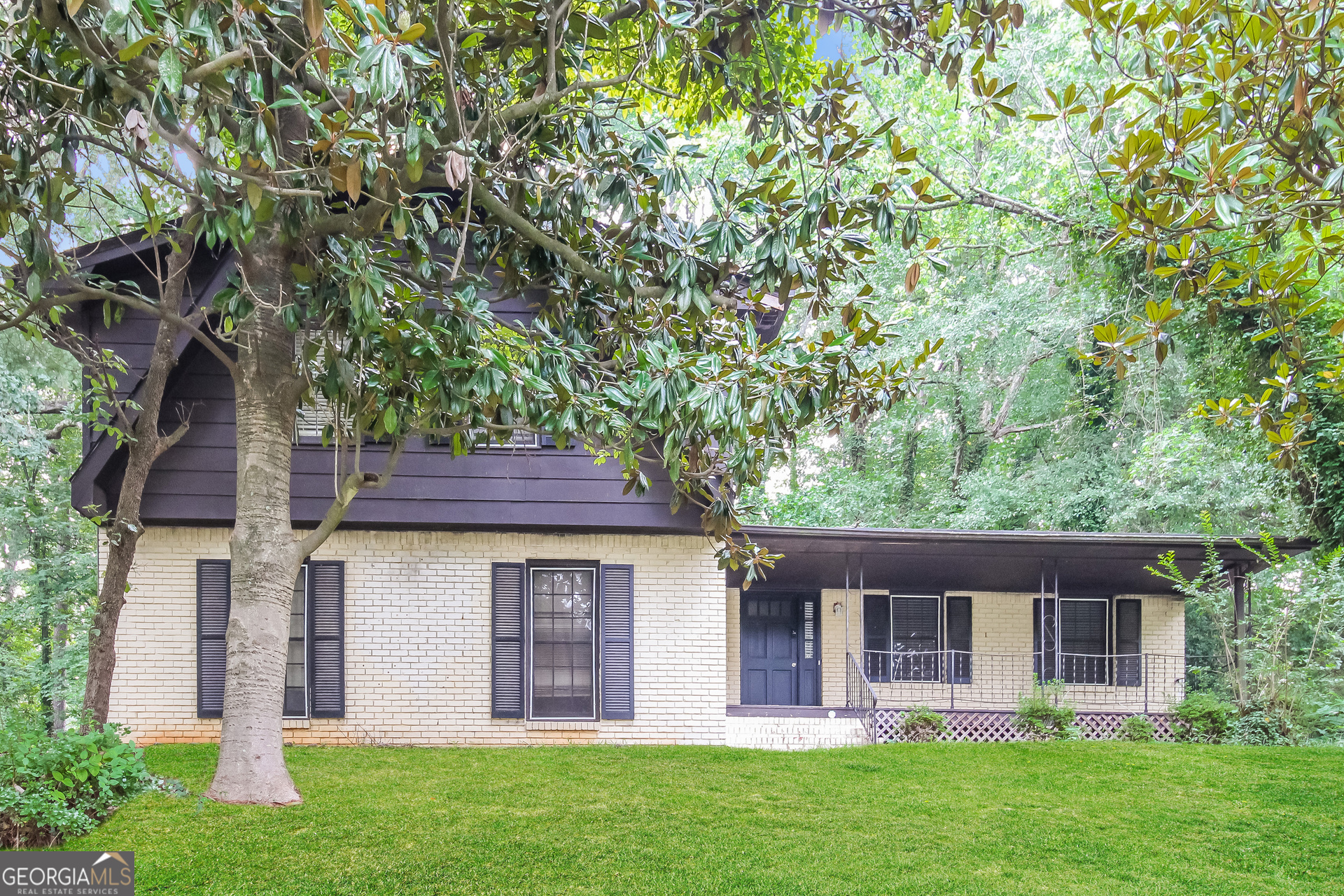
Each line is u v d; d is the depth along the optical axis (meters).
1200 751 11.34
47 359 15.45
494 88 6.44
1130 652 15.65
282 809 6.92
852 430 25.83
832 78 6.75
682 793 8.37
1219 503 19.28
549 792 8.23
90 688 8.19
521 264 7.84
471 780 8.66
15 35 5.03
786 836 6.98
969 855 6.66
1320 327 13.23
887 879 6.04
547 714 11.75
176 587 11.10
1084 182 15.48
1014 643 15.74
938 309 21.73
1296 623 15.11
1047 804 8.35
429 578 11.60
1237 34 4.72
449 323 6.84
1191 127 4.66
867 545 13.45
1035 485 22.81
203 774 8.41
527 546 11.77
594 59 7.57
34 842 6.03
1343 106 4.64
